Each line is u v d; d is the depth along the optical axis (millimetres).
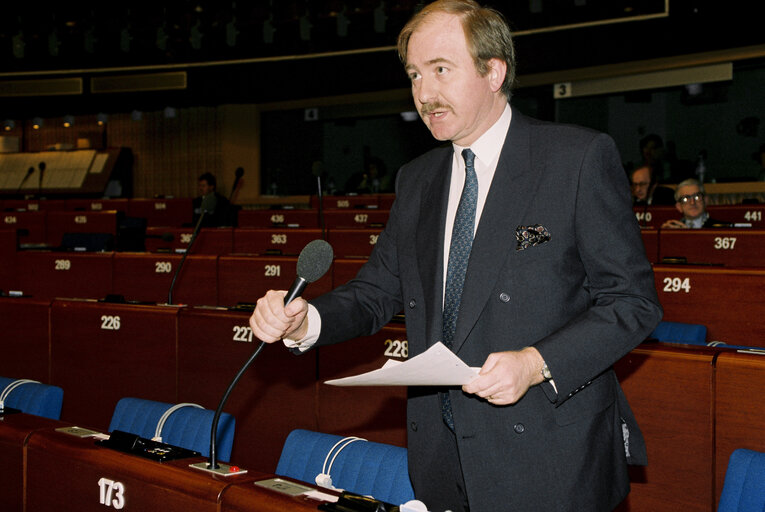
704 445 2299
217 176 14203
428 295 1484
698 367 2307
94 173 14148
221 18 12555
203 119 14289
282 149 14070
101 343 3537
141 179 14773
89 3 12789
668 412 2363
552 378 1271
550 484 1349
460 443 1390
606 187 1381
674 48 9828
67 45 13281
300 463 1896
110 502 1519
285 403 3098
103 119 13750
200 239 7102
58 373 3650
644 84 10711
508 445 1367
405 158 13125
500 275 1391
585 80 11203
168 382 3371
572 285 1394
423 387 1521
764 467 1531
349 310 1574
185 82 12969
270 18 12312
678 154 10922
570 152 1401
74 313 3609
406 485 1708
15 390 2438
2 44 13414
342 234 6590
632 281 1342
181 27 12734
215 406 3260
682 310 4098
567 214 1381
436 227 1521
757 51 9812
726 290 3977
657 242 5117
